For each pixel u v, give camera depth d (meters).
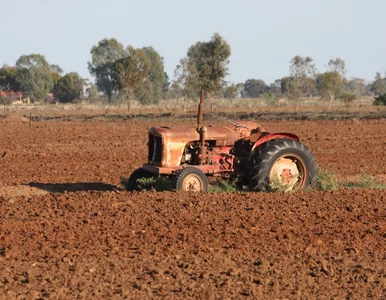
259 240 29.94
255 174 41.00
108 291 22.95
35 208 35.69
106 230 30.95
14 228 31.27
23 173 54.47
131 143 79.31
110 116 137.62
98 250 27.88
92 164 60.56
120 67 157.50
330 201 38.34
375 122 113.81
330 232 31.75
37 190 45.38
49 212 34.50
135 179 42.53
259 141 41.81
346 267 26.50
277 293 23.25
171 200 36.94
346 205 37.47
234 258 27.31
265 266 26.20
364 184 47.59
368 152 72.56
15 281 23.88
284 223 33.00
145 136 88.50
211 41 156.50
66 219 32.91
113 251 27.72
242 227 32.06
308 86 178.00
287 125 107.75
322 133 92.94
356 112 144.75
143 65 158.62
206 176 41.56
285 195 39.53
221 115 138.50
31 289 23.00
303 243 29.83
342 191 41.78
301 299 22.78
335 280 24.95
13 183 48.47
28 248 28.16
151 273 25.06
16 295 22.33
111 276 24.53
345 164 62.88
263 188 41.06
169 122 118.94
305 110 166.62
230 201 37.34
